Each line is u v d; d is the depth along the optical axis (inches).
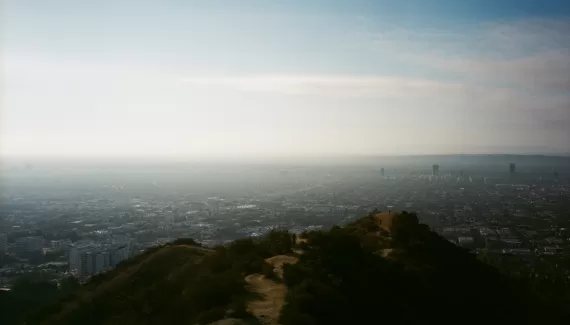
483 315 926.4
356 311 697.0
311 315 610.9
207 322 633.6
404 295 836.0
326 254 882.1
